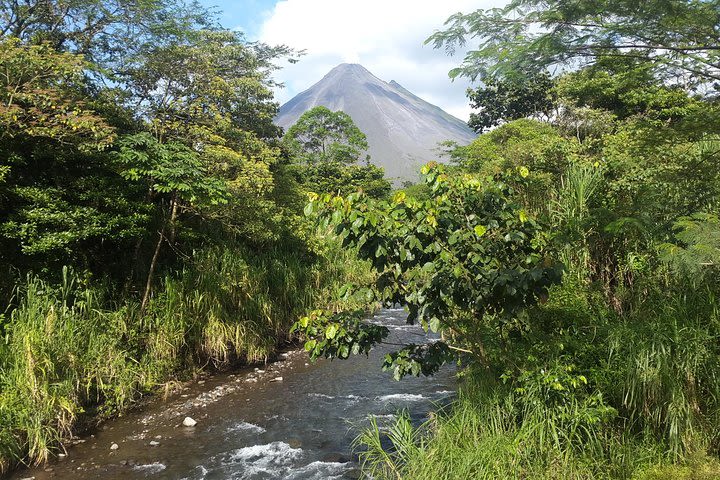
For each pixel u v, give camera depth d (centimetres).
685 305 514
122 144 902
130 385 790
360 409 762
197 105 1105
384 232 443
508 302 453
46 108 831
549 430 440
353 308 1436
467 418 494
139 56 1177
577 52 462
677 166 527
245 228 1212
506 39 480
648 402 460
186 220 1158
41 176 884
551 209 770
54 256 805
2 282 770
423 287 458
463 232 458
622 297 645
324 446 636
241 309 1086
